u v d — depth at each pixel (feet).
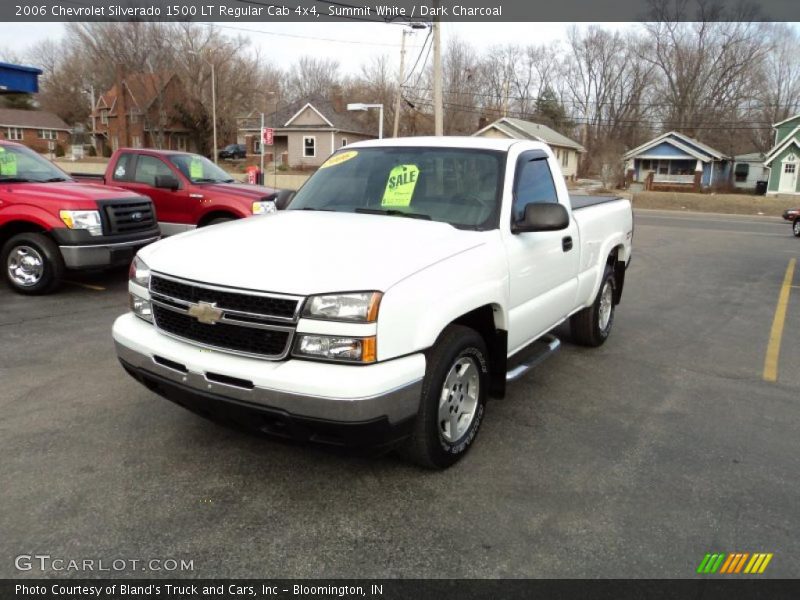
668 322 25.82
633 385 17.70
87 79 217.56
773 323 26.11
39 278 25.14
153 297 11.37
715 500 11.48
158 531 9.99
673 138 165.48
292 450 12.78
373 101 181.16
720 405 16.33
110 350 18.92
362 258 10.63
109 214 25.61
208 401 10.44
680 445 13.78
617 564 9.55
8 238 26.00
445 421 12.05
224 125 182.70
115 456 12.33
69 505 10.61
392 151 15.38
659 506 11.21
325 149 166.20
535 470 12.38
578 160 219.61
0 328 20.92
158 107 175.63
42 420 13.89
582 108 238.89
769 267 44.14
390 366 10.01
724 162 176.14
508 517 10.69
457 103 196.34
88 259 25.13
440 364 11.32
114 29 167.43
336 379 9.61
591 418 15.17
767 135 197.06
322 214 13.92
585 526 10.51
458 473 12.14
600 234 19.21
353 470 12.07
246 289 10.10
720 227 83.35
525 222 13.39
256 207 33.01
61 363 17.63
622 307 28.68
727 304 30.14
